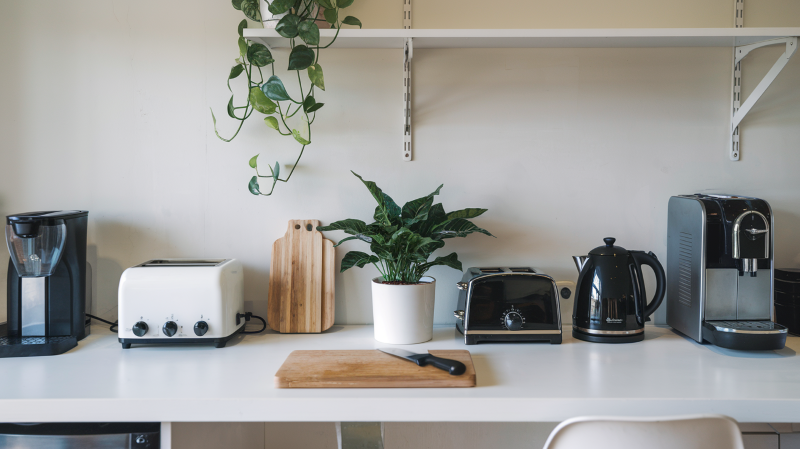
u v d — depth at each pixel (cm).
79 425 95
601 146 144
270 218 145
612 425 80
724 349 121
